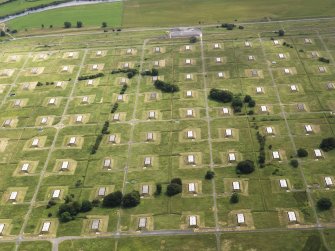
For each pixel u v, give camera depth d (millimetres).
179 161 157000
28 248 132625
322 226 130125
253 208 137625
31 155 166625
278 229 130625
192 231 132625
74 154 164750
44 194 150125
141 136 169625
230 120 173125
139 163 157875
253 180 146750
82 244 132125
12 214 144125
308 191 141125
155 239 131375
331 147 155125
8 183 155750
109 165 157250
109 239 132750
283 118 171750
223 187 145625
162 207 141000
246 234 130125
